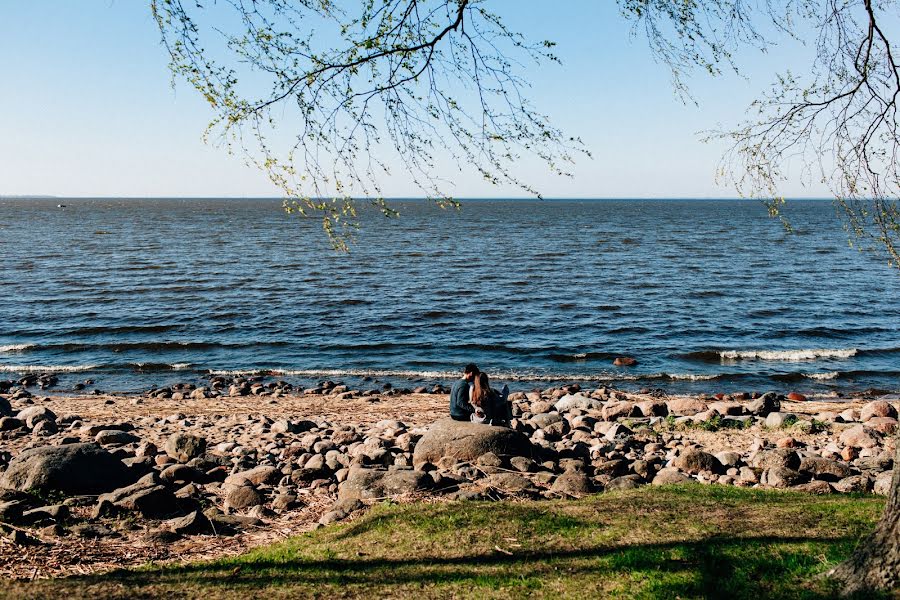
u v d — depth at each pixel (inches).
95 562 282.4
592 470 474.0
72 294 1653.5
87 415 727.7
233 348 1176.2
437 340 1224.8
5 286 1761.8
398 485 399.5
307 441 565.3
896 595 201.3
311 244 3063.5
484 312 1459.2
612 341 1218.0
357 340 1227.2
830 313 1448.1
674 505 341.1
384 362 1094.4
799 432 613.0
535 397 848.3
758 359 1114.1
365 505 378.3
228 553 304.3
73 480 378.6
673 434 616.4
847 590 212.8
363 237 3476.9
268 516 371.2
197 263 2285.9
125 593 238.5
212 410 780.6
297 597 237.3
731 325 1339.8
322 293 1686.8
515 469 450.9
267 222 5044.3
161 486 370.9
